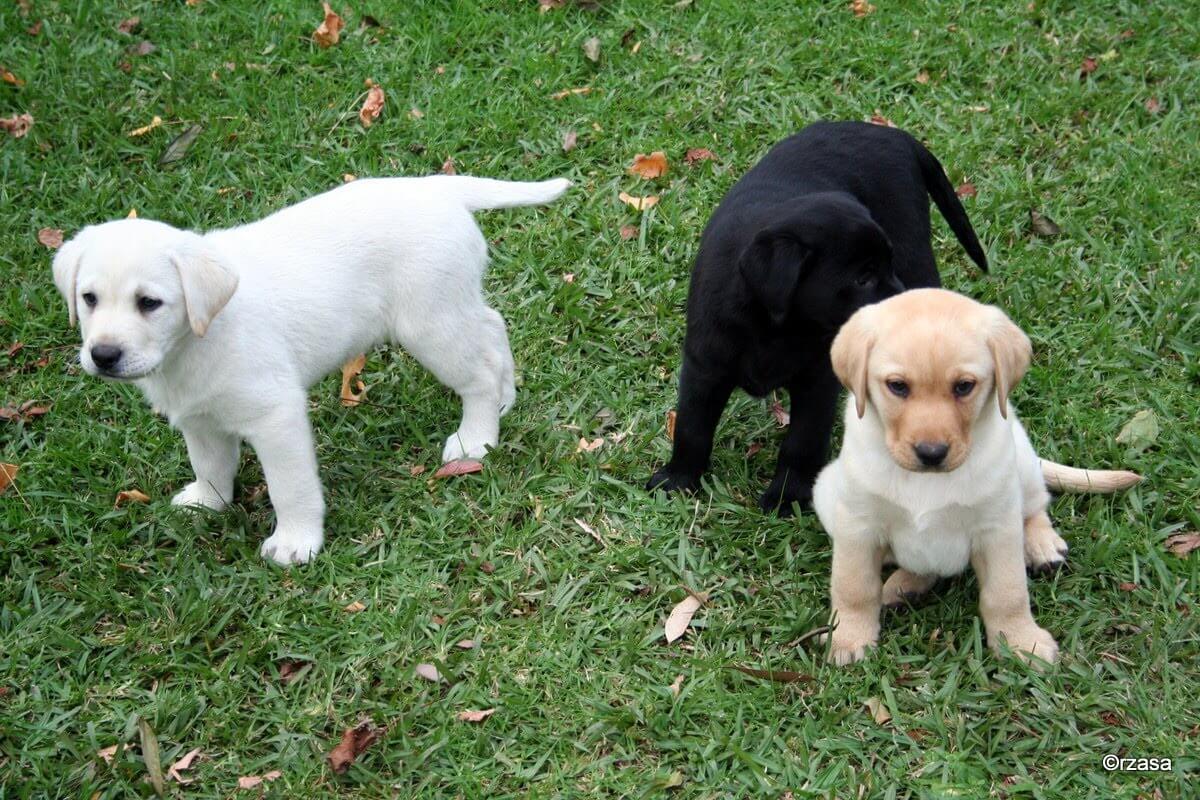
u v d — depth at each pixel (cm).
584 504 214
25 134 267
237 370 204
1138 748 185
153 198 258
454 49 286
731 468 221
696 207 256
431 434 228
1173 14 286
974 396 182
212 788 187
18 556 211
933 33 284
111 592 205
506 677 195
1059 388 226
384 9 291
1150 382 226
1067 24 286
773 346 205
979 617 198
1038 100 271
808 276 201
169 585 207
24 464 221
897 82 276
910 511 188
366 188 217
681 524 212
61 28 287
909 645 196
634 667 196
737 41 283
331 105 275
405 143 269
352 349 216
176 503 216
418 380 234
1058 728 187
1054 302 239
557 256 250
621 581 205
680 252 249
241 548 210
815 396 208
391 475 222
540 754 188
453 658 197
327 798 185
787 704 192
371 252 214
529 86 277
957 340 181
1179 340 230
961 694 190
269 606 204
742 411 229
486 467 219
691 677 195
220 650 199
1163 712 188
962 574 203
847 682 192
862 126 226
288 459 208
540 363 236
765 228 202
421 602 204
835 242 200
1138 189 254
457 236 217
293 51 283
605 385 231
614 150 267
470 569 206
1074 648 194
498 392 224
